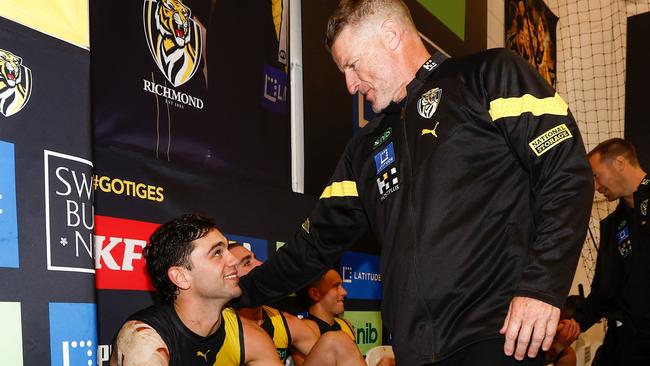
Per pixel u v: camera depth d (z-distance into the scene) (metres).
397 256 1.44
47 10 1.41
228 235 2.46
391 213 1.49
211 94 2.48
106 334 1.92
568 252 1.25
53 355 1.32
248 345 1.98
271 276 1.94
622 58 6.41
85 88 1.47
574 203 1.29
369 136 1.70
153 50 2.23
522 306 1.22
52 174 1.37
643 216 3.17
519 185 1.41
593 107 6.49
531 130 1.36
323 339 2.42
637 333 3.17
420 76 1.55
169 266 1.81
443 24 4.28
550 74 6.25
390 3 1.58
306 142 3.00
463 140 1.43
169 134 2.27
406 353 1.40
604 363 3.48
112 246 1.97
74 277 1.38
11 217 1.28
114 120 2.06
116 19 2.10
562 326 3.34
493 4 5.27
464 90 1.46
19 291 1.27
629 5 6.55
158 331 1.73
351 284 3.21
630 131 5.71
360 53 1.58
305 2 3.07
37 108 1.36
